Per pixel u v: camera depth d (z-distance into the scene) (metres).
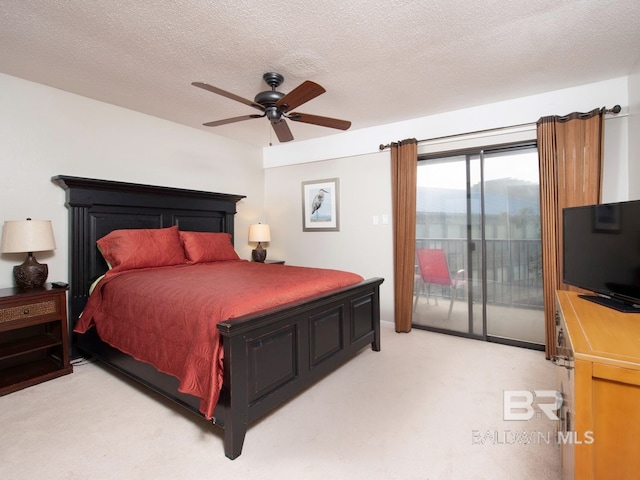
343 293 2.47
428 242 3.74
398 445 1.74
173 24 1.94
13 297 2.33
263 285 2.21
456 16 1.89
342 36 2.08
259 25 1.96
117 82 2.75
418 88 2.88
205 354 1.72
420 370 2.65
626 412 1.00
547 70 2.57
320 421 1.96
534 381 2.45
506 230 3.29
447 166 3.59
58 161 2.91
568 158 2.80
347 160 4.22
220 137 4.36
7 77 2.63
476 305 3.46
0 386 2.31
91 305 2.70
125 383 2.48
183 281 2.38
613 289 1.75
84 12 1.83
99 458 1.66
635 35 2.10
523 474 1.53
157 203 3.50
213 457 1.67
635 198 2.51
